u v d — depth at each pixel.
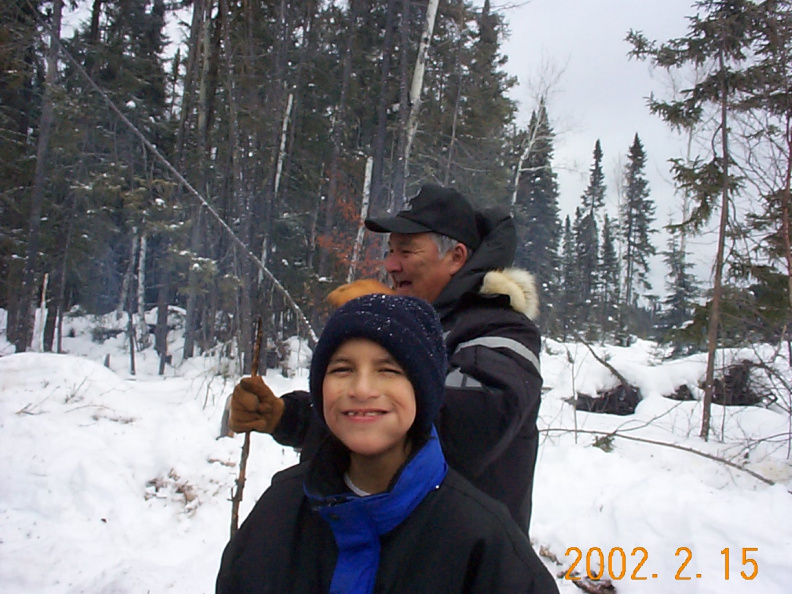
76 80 15.73
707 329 9.19
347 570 1.03
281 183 18.50
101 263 19.11
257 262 3.49
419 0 16.80
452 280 1.63
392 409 1.03
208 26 15.01
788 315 8.33
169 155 17.77
